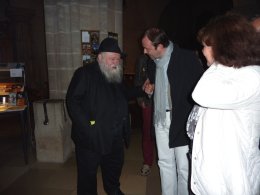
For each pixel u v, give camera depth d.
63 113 3.94
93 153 2.46
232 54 1.26
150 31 2.14
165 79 2.24
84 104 2.39
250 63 1.28
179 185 2.37
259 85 1.25
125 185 3.24
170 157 2.42
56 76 4.38
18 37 9.86
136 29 11.40
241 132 1.31
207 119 1.39
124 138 2.66
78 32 4.14
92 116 2.38
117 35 4.62
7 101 4.17
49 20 4.24
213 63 1.38
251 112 1.30
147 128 3.37
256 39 1.29
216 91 1.26
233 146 1.33
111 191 2.75
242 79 1.25
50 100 4.08
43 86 10.35
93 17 4.20
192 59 2.21
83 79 2.33
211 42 1.32
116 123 2.45
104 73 2.36
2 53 9.98
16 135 5.74
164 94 2.26
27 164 3.96
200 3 11.13
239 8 4.96
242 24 1.28
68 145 4.14
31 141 4.49
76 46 4.17
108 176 2.71
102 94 2.38
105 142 2.38
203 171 1.40
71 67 4.24
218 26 1.30
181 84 2.17
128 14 11.27
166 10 11.43
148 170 3.50
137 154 4.27
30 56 10.14
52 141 3.92
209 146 1.38
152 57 2.25
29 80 10.17
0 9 9.73
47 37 4.29
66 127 4.05
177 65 2.17
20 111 3.82
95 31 4.23
